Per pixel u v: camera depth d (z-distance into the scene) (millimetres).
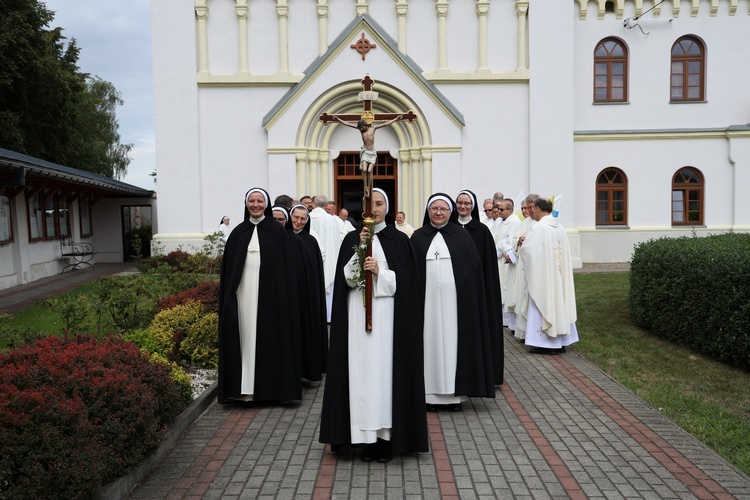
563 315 9328
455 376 6605
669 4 21391
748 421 6262
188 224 19625
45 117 27562
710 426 6129
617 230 21500
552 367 8633
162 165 19516
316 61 19000
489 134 19797
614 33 21469
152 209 27234
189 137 19484
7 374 4426
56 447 4090
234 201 19656
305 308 7625
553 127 19719
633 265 11250
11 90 25375
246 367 6941
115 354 5477
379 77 19094
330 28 19672
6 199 17344
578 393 7352
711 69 21578
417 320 5336
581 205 21578
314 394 7543
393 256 5309
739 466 5211
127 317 8984
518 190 19891
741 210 21438
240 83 19453
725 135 21328
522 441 5801
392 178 20094
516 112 19781
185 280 11406
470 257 6695
